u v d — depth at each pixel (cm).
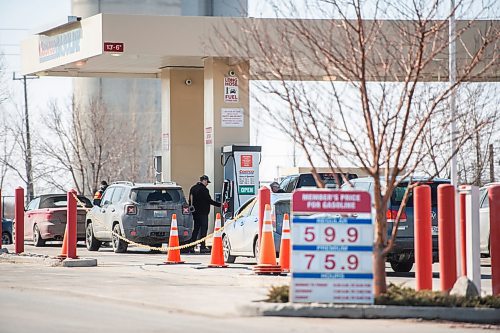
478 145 6562
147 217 5997
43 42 7812
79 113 13362
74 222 4969
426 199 3309
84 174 12838
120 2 11475
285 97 4019
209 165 7150
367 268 2984
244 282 3909
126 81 14788
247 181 6975
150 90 15075
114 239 6116
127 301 3312
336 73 3838
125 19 6769
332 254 2988
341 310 2959
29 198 11975
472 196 3309
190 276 4250
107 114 14062
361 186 4534
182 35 6794
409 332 2705
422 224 3312
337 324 2827
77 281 4056
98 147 13025
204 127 7250
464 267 3331
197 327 2706
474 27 5994
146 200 6025
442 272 3253
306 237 2992
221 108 7088
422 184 3659
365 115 3191
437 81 4878
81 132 12669
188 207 6084
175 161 7738
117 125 14662
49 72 8119
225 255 5184
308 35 3859
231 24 6681
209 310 3077
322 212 2981
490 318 2973
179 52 6794
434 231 4519
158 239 6016
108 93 14512
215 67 7075
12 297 3472
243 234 4997
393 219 4381
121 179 14188
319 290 2986
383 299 3027
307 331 2667
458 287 3159
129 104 14812
